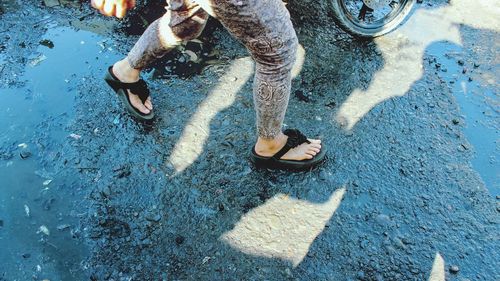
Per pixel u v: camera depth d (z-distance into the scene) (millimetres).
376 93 2506
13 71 2457
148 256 1795
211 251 1818
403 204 2025
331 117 2365
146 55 1963
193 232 1874
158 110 2318
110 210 1930
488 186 2117
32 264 1762
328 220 1944
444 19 2986
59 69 2486
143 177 2045
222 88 2453
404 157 2211
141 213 1925
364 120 2363
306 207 1984
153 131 2227
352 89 2520
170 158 2123
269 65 1495
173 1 1616
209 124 2277
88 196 1972
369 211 1991
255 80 1614
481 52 2781
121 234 1854
